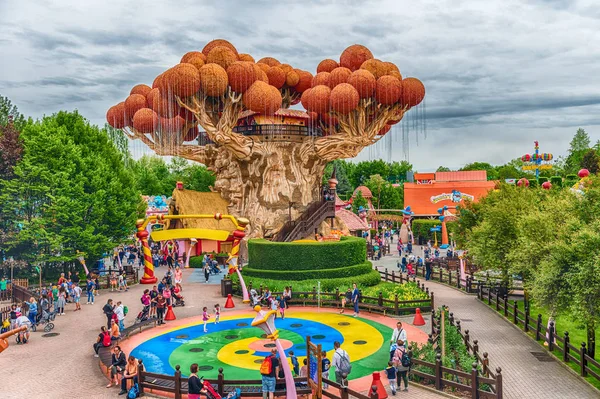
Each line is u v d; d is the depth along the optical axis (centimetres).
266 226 5278
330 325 2992
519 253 2497
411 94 5191
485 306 3459
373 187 11100
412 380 2019
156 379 2028
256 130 5381
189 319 3189
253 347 2550
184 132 5819
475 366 1767
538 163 7094
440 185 8631
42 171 4375
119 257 5244
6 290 4072
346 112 5081
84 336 2816
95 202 4538
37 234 4278
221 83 4694
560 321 2953
